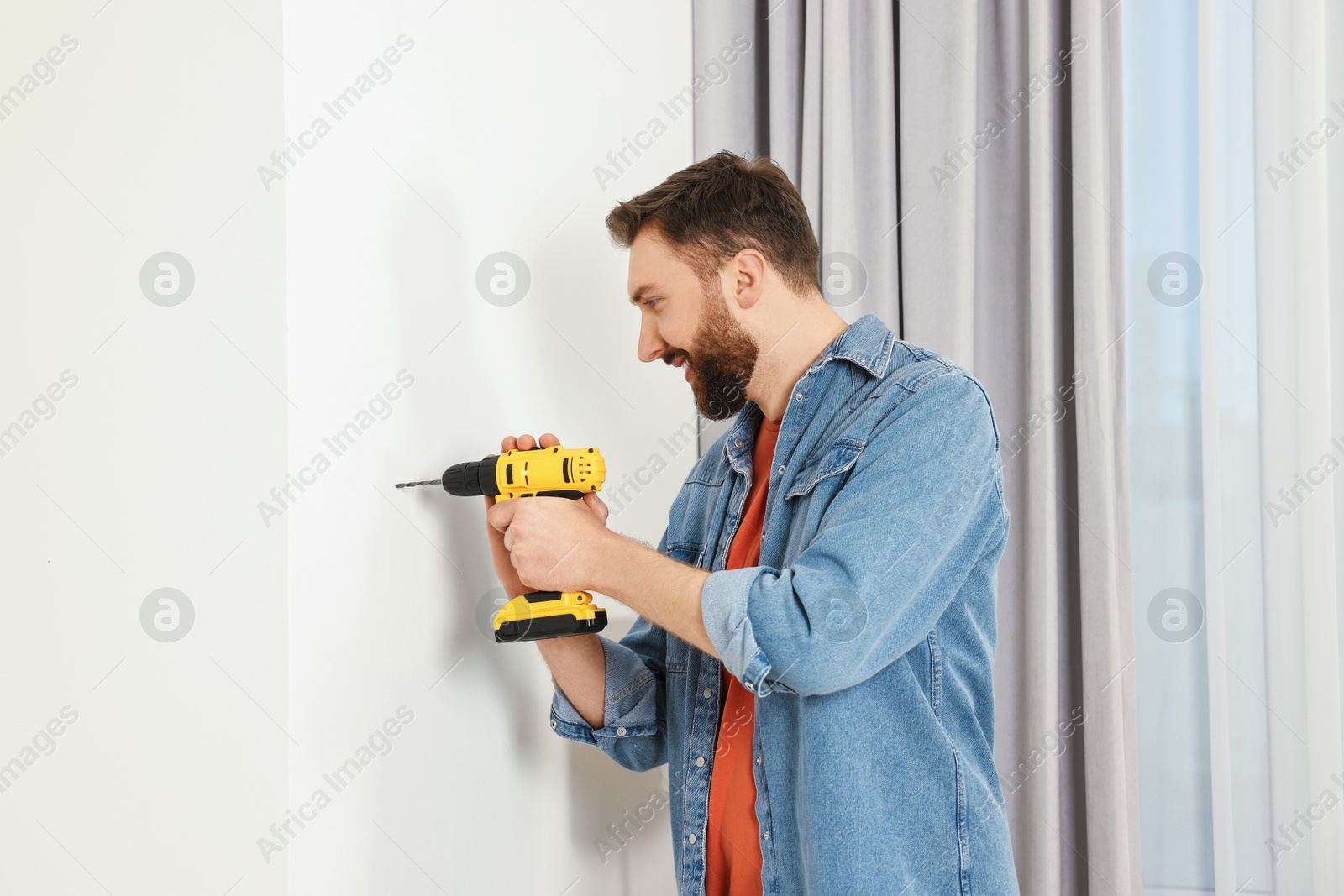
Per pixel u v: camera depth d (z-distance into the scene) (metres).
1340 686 1.60
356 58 0.97
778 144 1.66
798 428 0.98
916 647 0.91
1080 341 1.54
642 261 1.03
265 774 0.89
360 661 0.96
